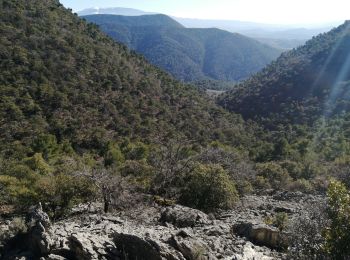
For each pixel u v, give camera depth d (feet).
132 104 238.89
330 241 30.96
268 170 121.49
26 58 224.33
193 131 228.84
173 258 33.42
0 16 260.83
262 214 65.46
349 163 136.67
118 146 173.88
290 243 41.22
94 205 67.56
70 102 211.00
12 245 37.22
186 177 84.07
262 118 319.06
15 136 169.07
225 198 71.00
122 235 36.01
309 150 183.32
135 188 79.82
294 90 359.46
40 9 302.45
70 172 73.51
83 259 32.65
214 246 39.47
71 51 258.16
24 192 67.05
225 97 417.69
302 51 488.02
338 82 345.51
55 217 60.75
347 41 412.36
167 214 55.62
